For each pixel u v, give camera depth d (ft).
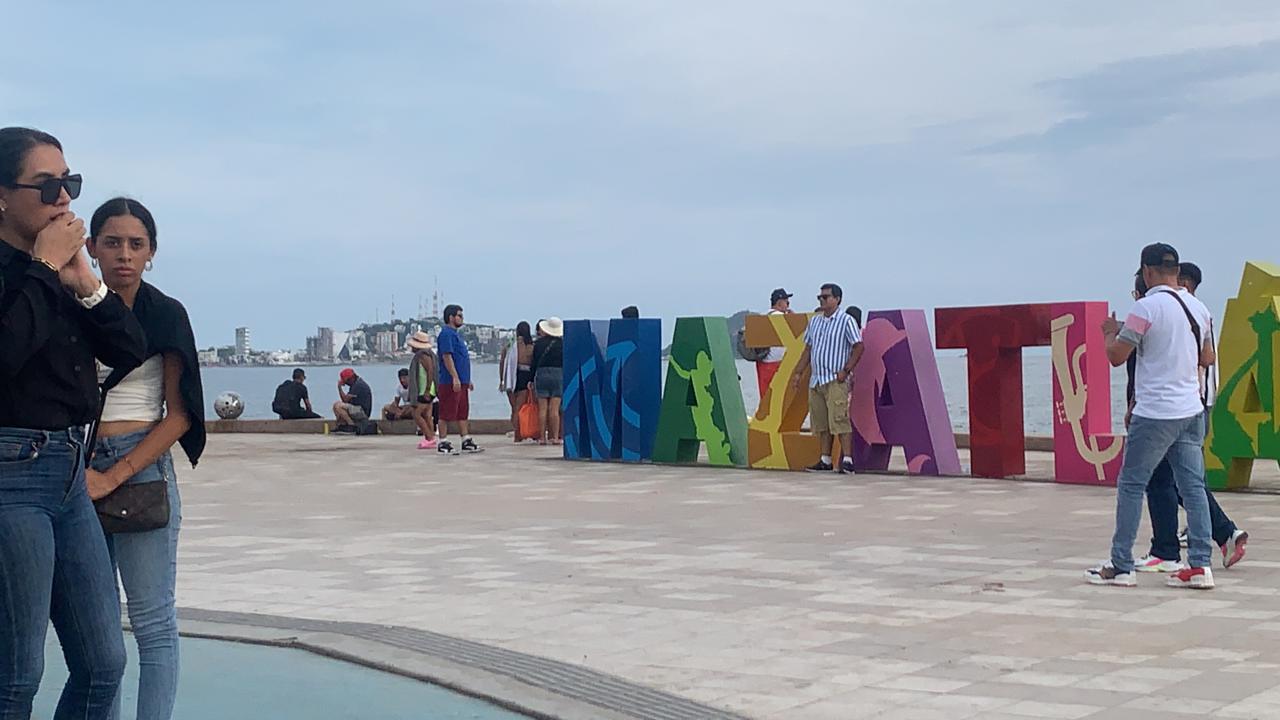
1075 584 29.89
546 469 61.98
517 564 34.14
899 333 55.72
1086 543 35.76
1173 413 28.73
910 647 24.00
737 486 52.47
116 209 16.47
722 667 22.81
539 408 79.00
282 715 20.62
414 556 35.91
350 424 95.09
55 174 14.80
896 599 28.48
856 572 31.89
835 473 56.85
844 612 27.22
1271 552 34.04
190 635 26.07
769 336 60.49
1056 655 23.16
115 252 16.37
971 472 53.98
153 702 16.92
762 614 27.20
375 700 21.36
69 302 14.65
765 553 35.06
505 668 22.76
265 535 40.63
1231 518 40.50
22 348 14.16
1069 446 50.85
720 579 31.32
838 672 22.29
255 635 25.68
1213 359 30.45
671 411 63.05
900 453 67.92
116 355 15.28
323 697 21.58
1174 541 31.40
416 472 61.82
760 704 20.35
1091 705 19.89
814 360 56.90
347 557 35.96
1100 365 50.55
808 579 31.09
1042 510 42.88
